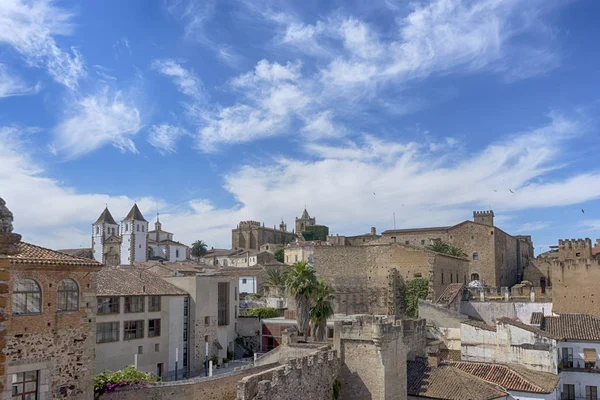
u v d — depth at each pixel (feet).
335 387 152.25
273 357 177.68
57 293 106.52
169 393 131.54
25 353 99.40
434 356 173.78
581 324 194.80
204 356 228.43
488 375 167.32
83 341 110.42
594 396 179.11
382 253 311.47
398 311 299.58
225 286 250.16
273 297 324.39
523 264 475.72
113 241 532.32
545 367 172.24
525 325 185.47
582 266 264.93
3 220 48.91
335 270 320.29
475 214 440.45
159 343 204.54
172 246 562.25
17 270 99.19
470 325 188.14
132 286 199.00
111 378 125.49
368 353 151.74
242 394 120.26
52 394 103.50
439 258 304.50
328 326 240.12
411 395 160.76
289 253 525.75
